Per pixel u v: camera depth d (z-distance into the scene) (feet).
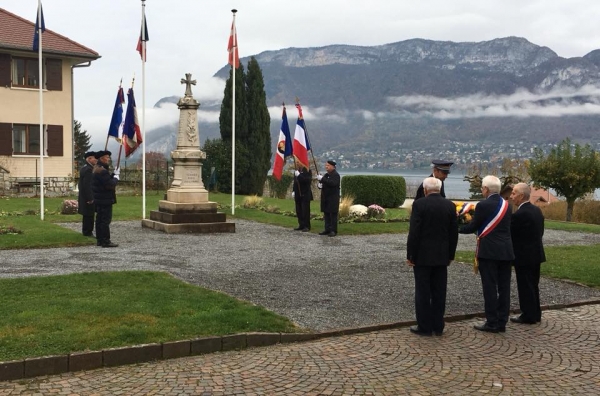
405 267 38.50
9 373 18.44
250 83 107.55
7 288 28.04
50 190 91.76
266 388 18.12
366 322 25.29
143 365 19.98
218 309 25.20
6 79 88.38
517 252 26.14
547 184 85.10
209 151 106.22
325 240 51.06
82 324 22.29
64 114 93.76
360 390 18.08
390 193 89.61
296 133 57.98
